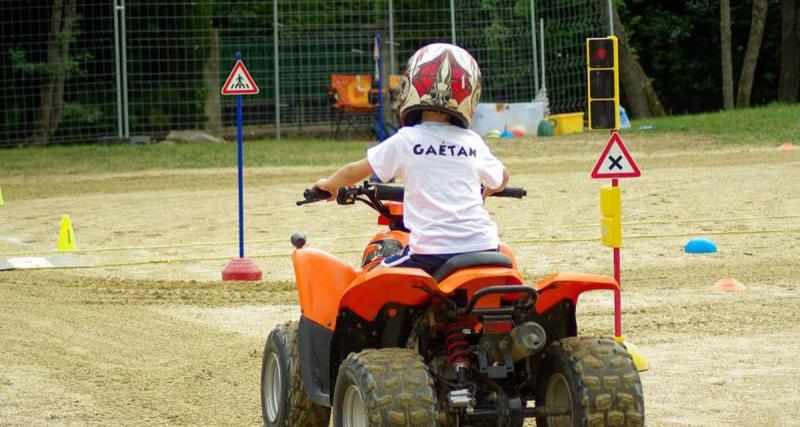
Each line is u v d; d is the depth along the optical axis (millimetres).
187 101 43125
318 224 22172
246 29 45000
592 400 7109
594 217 22172
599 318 13680
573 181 27531
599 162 11086
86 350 12461
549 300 7430
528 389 7953
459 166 7473
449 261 7195
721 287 15250
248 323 13930
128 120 42719
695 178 26906
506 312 7020
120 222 23078
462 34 46781
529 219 22125
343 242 19844
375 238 8211
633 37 59000
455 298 7215
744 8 57281
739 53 58500
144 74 42719
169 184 29516
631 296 14969
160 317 14281
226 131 44219
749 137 35062
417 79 7582
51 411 9961
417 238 7355
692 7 57281
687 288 15414
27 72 44406
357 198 8156
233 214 23844
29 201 26797
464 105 7598
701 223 20906
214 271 17688
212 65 44094
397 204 8281
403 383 6934
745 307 14109
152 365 11820
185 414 9914
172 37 44250
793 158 30031
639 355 11250
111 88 45156
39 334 13242
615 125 11102
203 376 11344
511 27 45250
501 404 7242
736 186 25359
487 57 45656
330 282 8117
